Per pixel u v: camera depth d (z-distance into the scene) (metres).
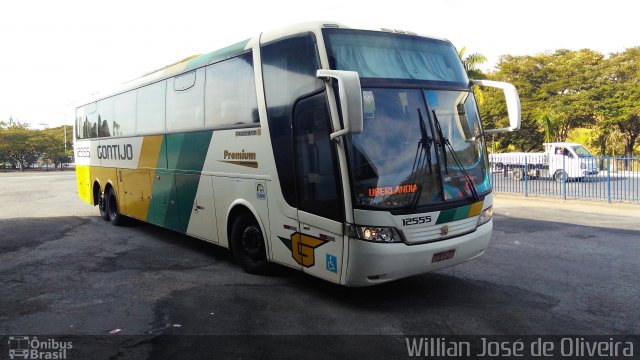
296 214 5.46
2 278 6.50
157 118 8.59
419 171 5.04
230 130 6.57
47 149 54.78
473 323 4.72
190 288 5.98
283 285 6.09
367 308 5.19
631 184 14.25
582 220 11.35
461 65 6.03
